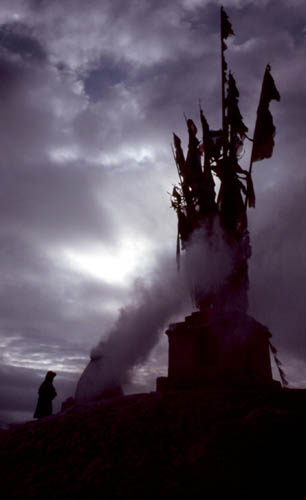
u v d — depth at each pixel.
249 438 6.08
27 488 5.57
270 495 4.98
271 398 7.72
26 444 6.91
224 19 12.10
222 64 11.95
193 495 5.04
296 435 5.96
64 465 6.12
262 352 9.88
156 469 5.71
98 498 5.11
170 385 9.50
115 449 6.36
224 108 11.66
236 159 11.44
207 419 6.95
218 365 9.41
